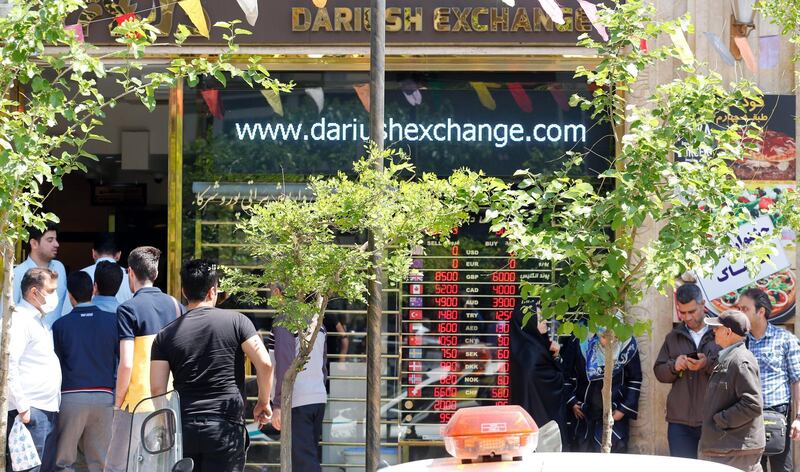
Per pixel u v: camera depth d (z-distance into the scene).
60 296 12.73
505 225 8.49
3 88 8.43
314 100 12.94
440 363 12.76
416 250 12.46
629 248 8.62
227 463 8.25
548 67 12.77
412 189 8.63
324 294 8.94
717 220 8.30
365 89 12.91
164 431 7.37
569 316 12.07
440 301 12.74
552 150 12.85
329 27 12.81
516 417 4.91
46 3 7.94
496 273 12.70
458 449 4.88
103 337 10.93
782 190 12.05
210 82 12.91
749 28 12.52
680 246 8.13
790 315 12.22
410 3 12.77
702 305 11.25
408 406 12.77
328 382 12.81
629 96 12.52
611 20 8.66
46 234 12.41
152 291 9.70
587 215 8.30
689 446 11.05
